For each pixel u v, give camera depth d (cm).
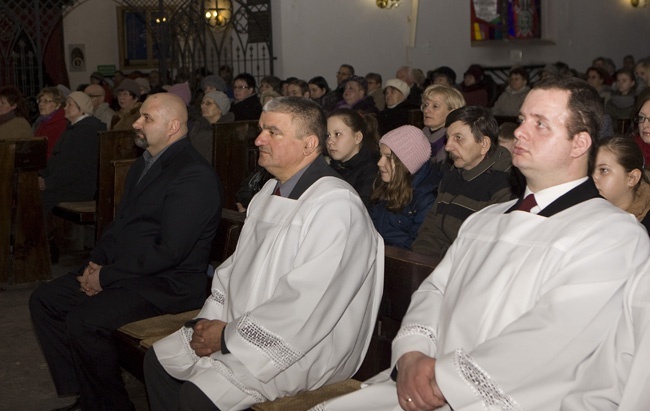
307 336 237
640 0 1513
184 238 318
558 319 184
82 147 601
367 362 280
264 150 264
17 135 614
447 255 225
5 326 454
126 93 743
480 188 326
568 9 1409
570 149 196
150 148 340
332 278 239
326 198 252
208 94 658
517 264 198
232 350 238
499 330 195
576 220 195
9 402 354
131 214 332
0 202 520
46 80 1274
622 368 185
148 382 274
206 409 240
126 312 312
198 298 330
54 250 601
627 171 281
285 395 246
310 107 262
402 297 266
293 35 1106
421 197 349
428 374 198
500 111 973
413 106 726
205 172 326
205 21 1015
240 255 270
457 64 1273
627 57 1373
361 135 404
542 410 184
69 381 338
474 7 1285
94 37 1318
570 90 195
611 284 185
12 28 1020
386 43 1186
